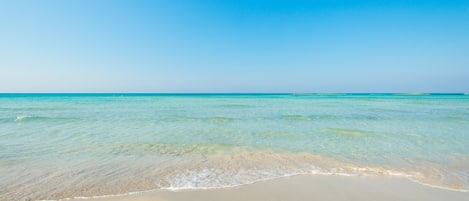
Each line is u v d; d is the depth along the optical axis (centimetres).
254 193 579
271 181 656
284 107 3553
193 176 690
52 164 778
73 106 3594
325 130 1466
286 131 1438
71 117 2091
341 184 639
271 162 828
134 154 910
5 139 1161
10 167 744
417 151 983
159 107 3462
